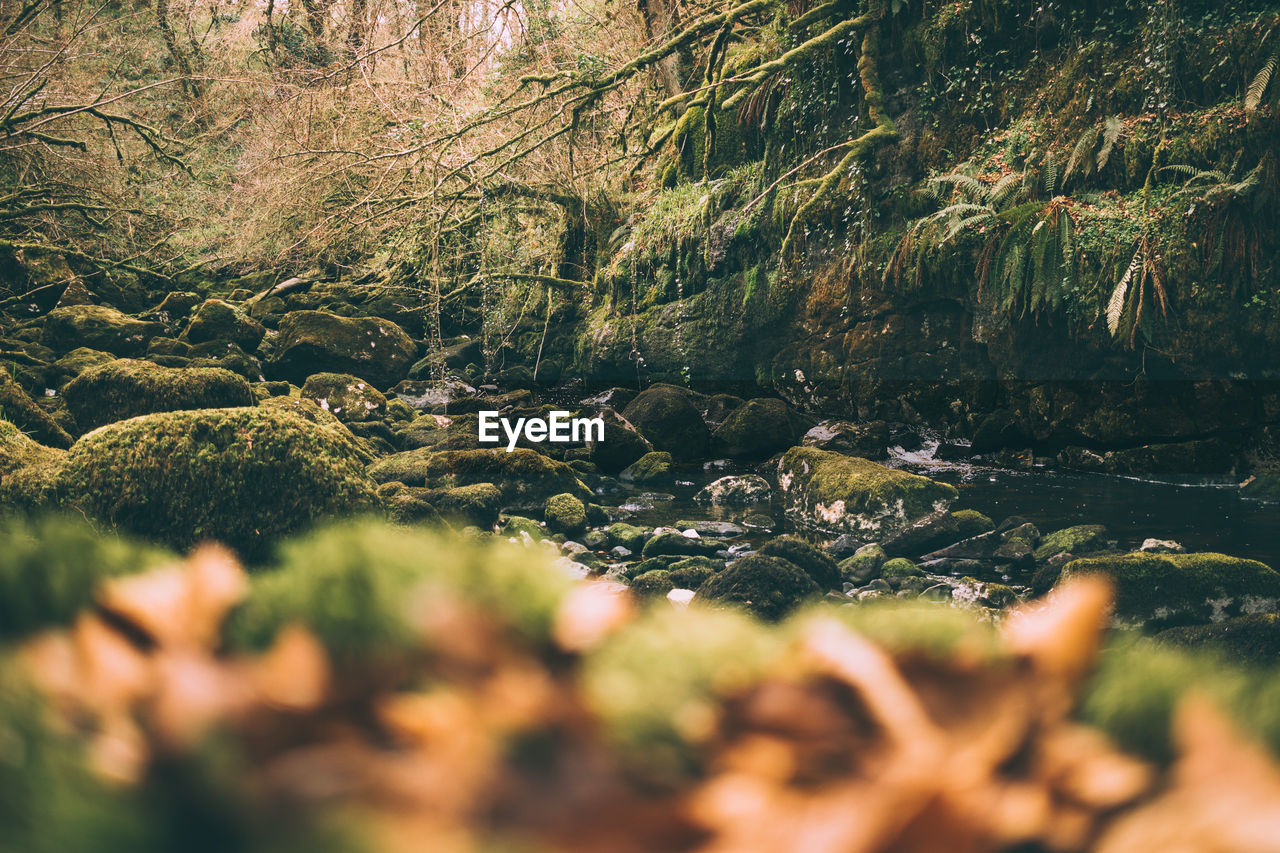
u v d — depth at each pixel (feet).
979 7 36.45
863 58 40.22
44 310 53.88
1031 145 34.86
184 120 58.23
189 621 1.79
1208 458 31.83
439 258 51.57
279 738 1.48
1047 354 34.55
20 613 1.79
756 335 44.80
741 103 47.11
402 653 1.71
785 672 1.70
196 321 49.62
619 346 50.16
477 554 2.06
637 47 49.62
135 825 1.28
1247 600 15.76
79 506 14.25
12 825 1.23
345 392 42.16
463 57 47.98
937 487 26.13
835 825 1.38
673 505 30.66
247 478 15.14
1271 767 1.44
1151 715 1.58
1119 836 1.37
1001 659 1.67
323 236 49.42
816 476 28.37
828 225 41.65
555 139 48.01
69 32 50.14
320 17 53.67
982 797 1.41
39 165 51.90
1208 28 30.94
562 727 1.56
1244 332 29.89
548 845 1.37
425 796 1.39
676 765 1.52
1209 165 30.27
